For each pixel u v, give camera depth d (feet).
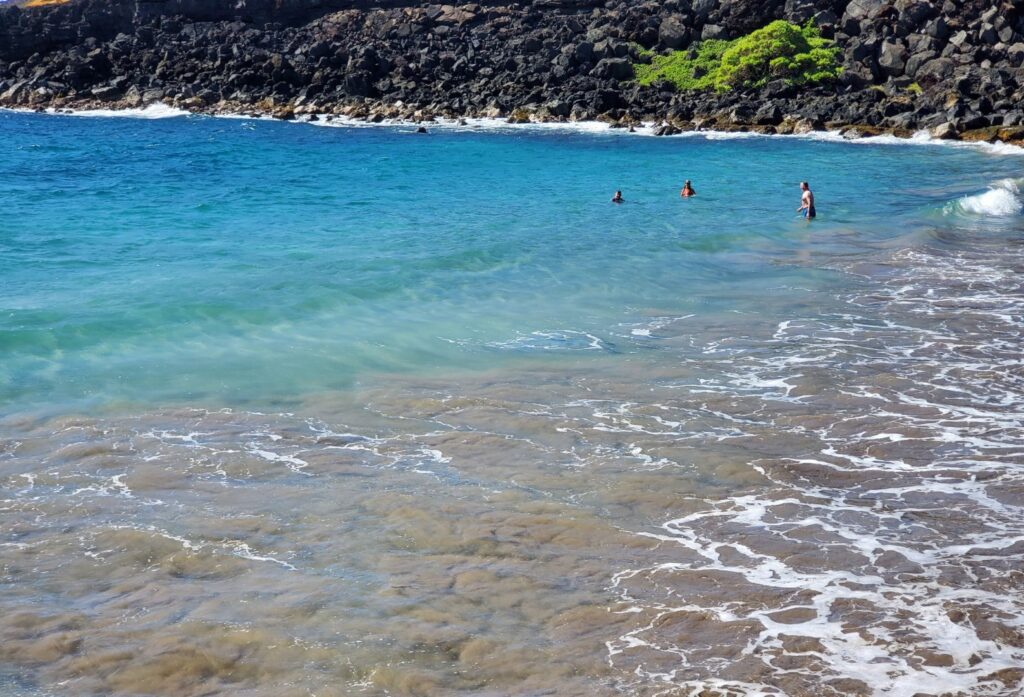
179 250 81.71
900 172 135.23
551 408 47.24
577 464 40.75
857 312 64.39
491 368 53.26
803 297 68.44
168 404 47.55
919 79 203.92
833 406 47.42
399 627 28.86
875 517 35.83
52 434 43.52
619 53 234.58
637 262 79.56
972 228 93.09
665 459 41.22
